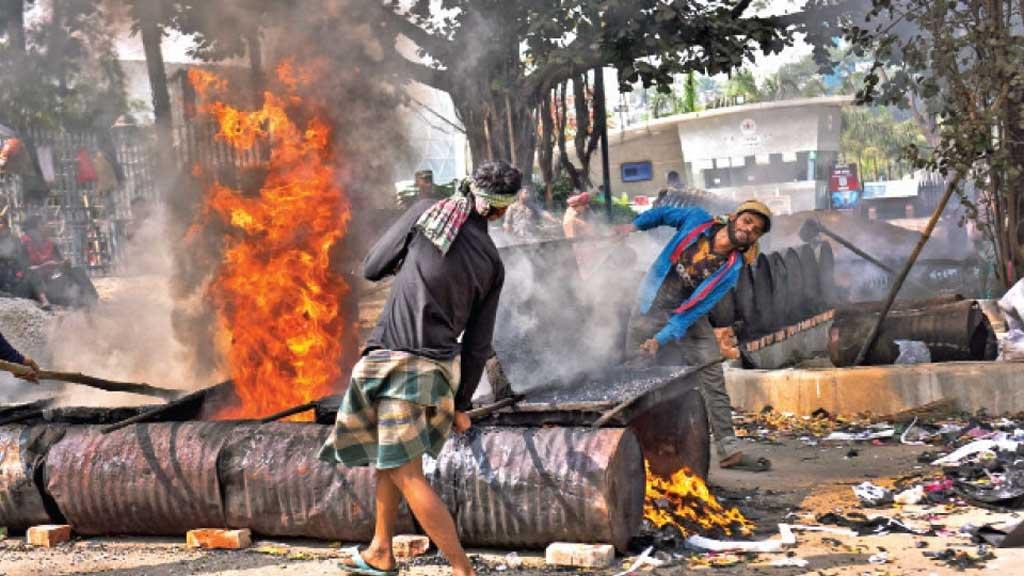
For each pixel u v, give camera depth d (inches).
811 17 533.0
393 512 159.2
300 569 171.5
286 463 182.9
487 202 154.5
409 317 151.6
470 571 151.7
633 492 175.5
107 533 195.9
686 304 230.1
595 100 580.4
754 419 312.0
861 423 294.2
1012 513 192.1
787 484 227.9
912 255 317.4
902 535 181.5
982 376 291.6
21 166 542.9
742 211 230.4
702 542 177.8
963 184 428.8
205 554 183.3
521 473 170.7
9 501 197.5
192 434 189.3
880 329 331.3
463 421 159.0
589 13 459.5
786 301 409.1
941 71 362.9
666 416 206.4
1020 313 332.5
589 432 171.9
